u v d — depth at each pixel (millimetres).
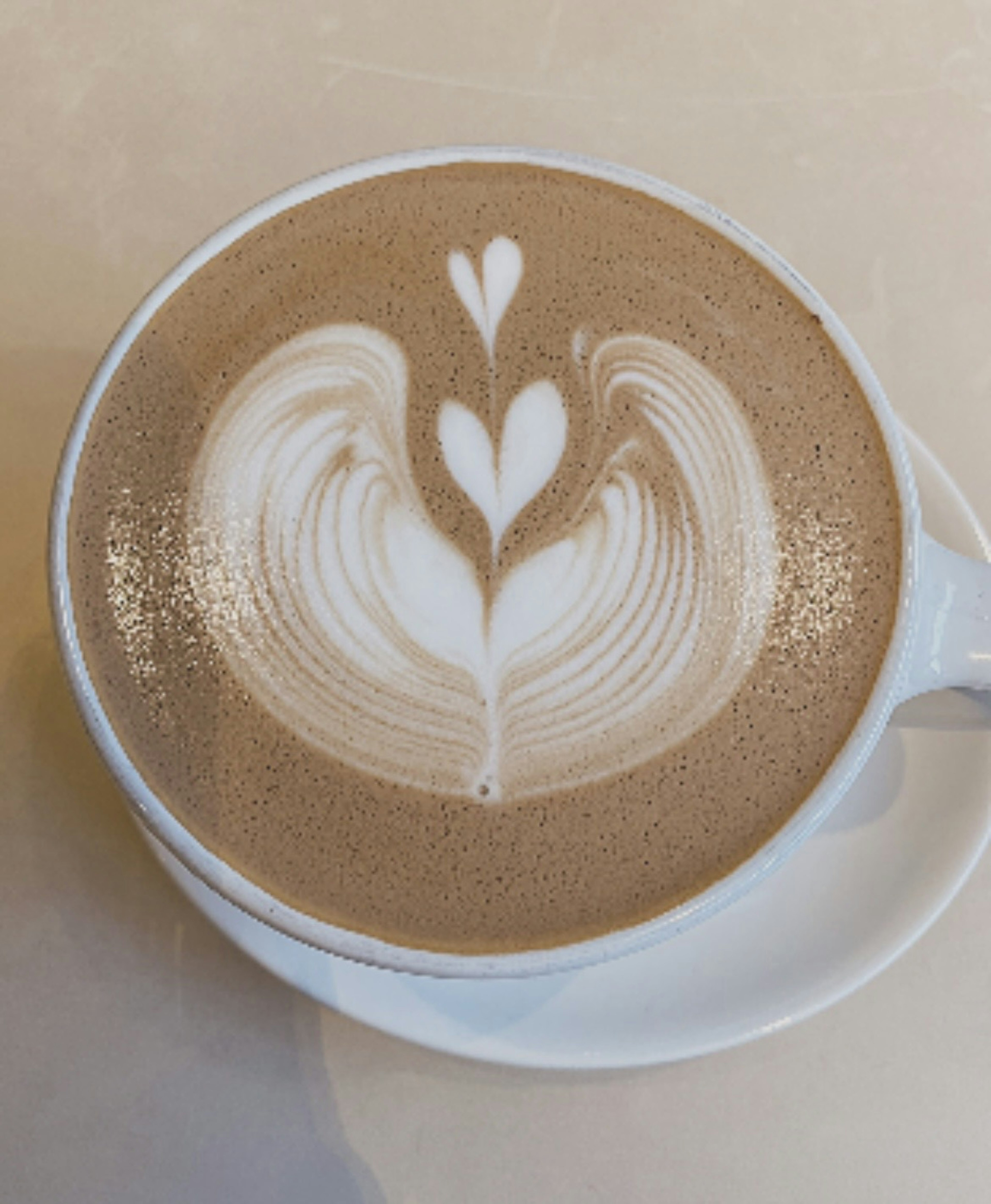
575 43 239
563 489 173
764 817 162
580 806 163
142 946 201
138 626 165
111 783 205
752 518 170
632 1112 200
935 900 186
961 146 237
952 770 191
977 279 231
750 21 241
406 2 239
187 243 226
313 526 170
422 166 178
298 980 179
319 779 162
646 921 157
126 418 169
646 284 177
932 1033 203
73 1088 196
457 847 161
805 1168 198
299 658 166
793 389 173
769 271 176
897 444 169
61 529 165
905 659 164
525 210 179
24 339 219
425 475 173
